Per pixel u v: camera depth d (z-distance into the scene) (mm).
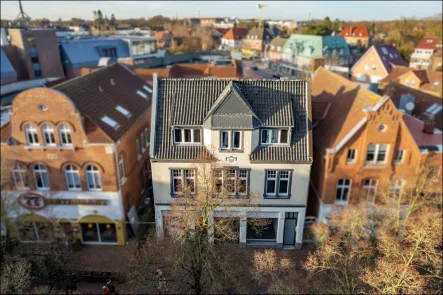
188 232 19234
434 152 26359
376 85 34531
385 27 180500
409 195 24766
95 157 25359
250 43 152500
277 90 25234
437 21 143000
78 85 28812
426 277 18750
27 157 25641
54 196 26797
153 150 23812
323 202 26656
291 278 20000
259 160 23984
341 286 19516
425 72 60281
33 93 23750
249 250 26781
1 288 18547
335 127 27016
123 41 92250
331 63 87625
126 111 31719
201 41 142125
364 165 25438
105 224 28391
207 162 21969
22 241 27047
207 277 19938
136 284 20953
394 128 24266
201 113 24141
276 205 25828
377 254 21031
